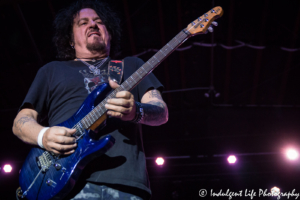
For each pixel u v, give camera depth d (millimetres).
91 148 1460
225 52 7375
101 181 1466
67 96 1735
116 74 1852
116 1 6609
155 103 1668
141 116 1488
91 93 1617
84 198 1462
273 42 7133
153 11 6801
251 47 7199
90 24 2115
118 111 1395
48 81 1809
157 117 1606
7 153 8352
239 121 8438
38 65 7449
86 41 2047
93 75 1820
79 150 1480
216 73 7855
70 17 2338
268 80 7844
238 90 8172
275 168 7973
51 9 6547
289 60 7352
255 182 7969
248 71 7730
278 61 7457
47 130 1492
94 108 1540
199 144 8422
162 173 8312
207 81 8047
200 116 8461
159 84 1820
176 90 8203
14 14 6523
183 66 7695
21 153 8367
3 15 6516
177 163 8312
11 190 7984
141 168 1547
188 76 7953
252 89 8062
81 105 1609
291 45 7070
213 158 8227
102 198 1464
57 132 1449
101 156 1519
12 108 8281
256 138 8305
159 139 8594
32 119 1646
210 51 7355
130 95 1406
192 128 8523
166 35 7230
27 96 1720
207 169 8195
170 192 8180
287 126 8227
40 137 1514
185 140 8484
